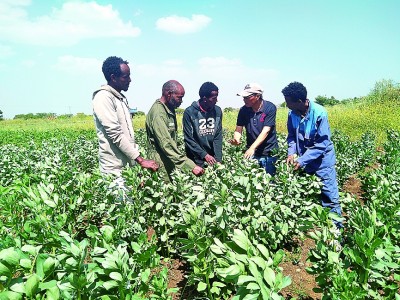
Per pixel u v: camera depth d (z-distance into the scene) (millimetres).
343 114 24188
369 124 20062
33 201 3678
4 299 1859
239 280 2025
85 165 10188
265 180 4473
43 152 10648
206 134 5871
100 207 4434
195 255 3342
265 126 6230
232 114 29422
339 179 8516
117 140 4680
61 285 2082
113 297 2242
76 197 4770
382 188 4473
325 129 5016
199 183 4793
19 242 2531
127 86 4871
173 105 5156
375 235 3027
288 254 5051
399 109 25125
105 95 4645
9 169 7539
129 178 4512
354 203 3980
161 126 5020
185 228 3447
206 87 5547
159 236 4777
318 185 5000
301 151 5324
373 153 11883
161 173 5281
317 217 3359
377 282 3082
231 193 4039
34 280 1915
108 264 2232
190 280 3535
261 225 4125
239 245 2377
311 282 4344
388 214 3783
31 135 22844
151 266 2971
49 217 3770
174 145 5059
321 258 3162
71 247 2156
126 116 4926
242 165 4770
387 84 30453
